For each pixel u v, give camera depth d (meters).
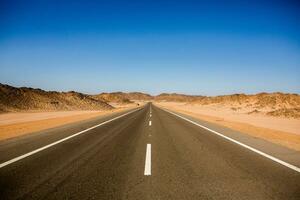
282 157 8.20
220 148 9.83
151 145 10.59
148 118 27.36
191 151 9.27
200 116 31.55
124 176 6.23
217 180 5.89
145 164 7.39
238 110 61.81
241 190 5.23
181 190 5.25
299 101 75.00
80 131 15.48
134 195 4.99
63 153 8.91
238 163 7.45
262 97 83.88
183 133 14.55
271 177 6.09
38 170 6.73
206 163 7.47
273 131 15.73
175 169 6.85
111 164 7.40
